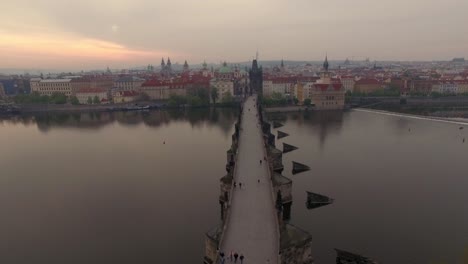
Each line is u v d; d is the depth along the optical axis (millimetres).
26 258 74875
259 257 51438
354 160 139500
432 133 190125
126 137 191625
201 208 96375
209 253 61969
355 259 70500
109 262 72438
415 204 97188
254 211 66062
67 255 75125
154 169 132125
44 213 96375
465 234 81250
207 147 164500
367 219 88688
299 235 60219
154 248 77000
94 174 128500
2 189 115250
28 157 154125
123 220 90688
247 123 164500
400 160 139250
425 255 73250
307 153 150125
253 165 95125
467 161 137875
